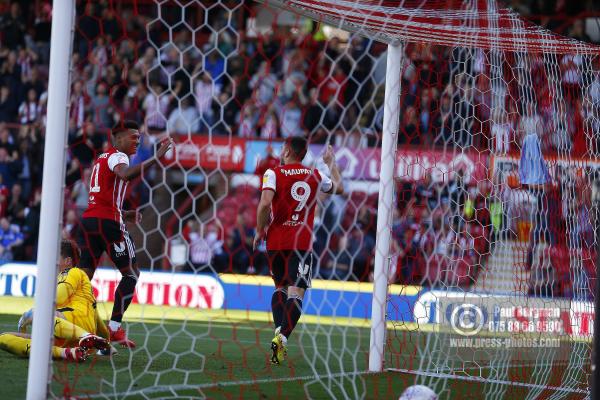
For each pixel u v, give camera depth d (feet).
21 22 221.25
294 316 83.10
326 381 76.54
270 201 83.66
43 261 55.88
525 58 102.32
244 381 73.41
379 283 85.71
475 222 129.90
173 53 199.72
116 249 85.46
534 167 95.81
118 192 86.53
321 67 190.70
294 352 98.53
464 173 117.60
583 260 105.19
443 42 89.45
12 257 187.42
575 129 105.09
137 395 63.10
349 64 190.19
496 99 106.83
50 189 56.08
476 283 109.09
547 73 102.01
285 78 189.78
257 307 166.30
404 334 99.25
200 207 191.93
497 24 81.41
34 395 55.57
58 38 56.44
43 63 217.97
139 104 191.52
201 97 194.49
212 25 206.90
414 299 112.06
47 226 55.98
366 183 181.37
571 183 101.09
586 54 98.58
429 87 108.68
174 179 192.03
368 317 160.76
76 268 79.92
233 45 200.44
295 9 76.74
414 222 145.79
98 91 190.08
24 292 173.06
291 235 84.53
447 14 77.30
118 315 83.87
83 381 67.36
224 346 100.48
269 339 112.06
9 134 196.75
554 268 106.52
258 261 183.32
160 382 70.03
